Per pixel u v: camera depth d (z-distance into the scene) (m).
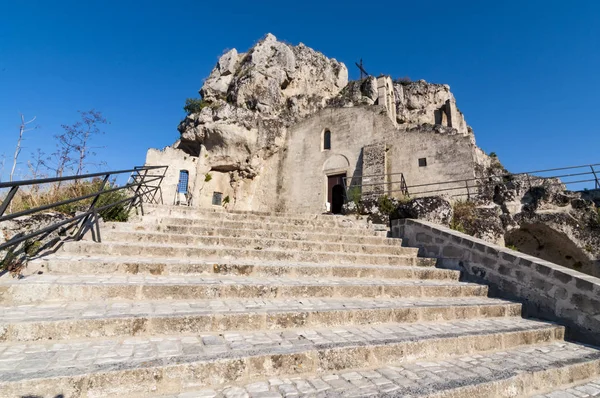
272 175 22.88
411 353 3.33
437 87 32.25
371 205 11.21
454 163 15.44
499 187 12.98
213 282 4.49
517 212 12.17
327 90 30.33
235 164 23.30
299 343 3.13
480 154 19.27
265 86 25.20
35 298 3.52
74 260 4.42
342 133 20.41
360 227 9.94
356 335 3.55
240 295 4.30
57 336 2.85
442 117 31.08
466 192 14.59
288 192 21.81
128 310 3.39
